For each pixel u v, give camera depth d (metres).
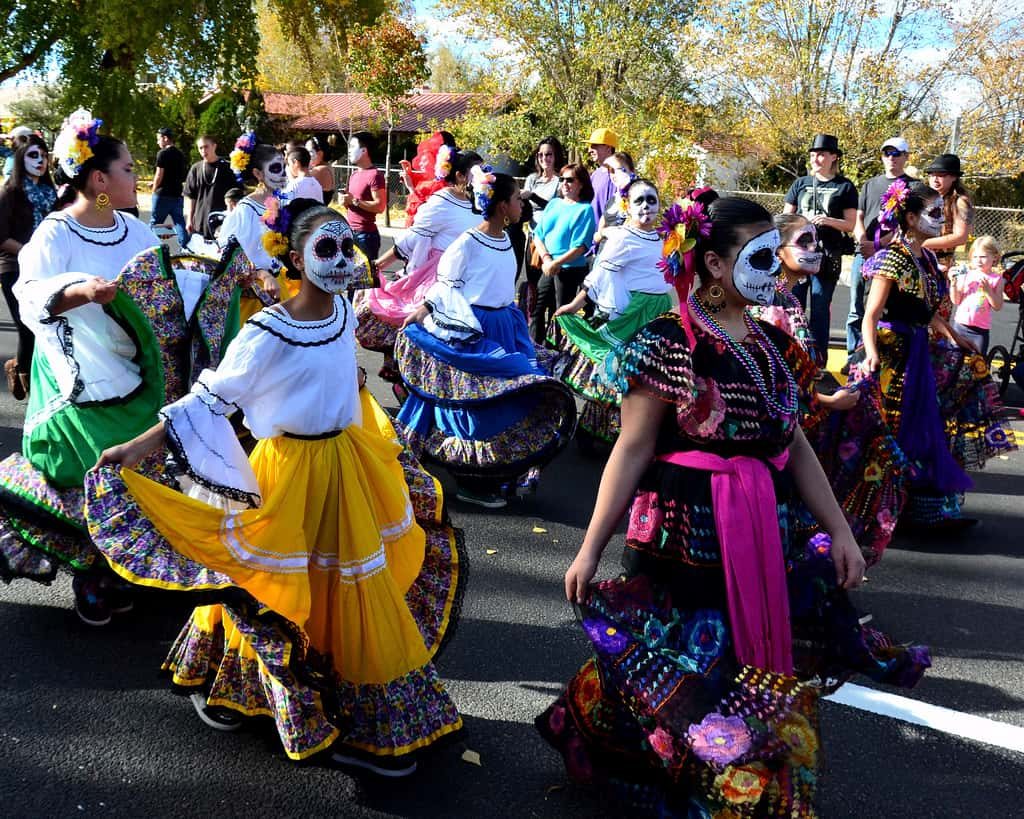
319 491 3.17
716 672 2.77
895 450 4.79
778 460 2.98
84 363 4.06
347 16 30.05
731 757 2.61
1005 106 23.33
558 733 3.21
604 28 22.20
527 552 5.37
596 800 3.26
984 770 3.54
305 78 48.97
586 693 3.12
